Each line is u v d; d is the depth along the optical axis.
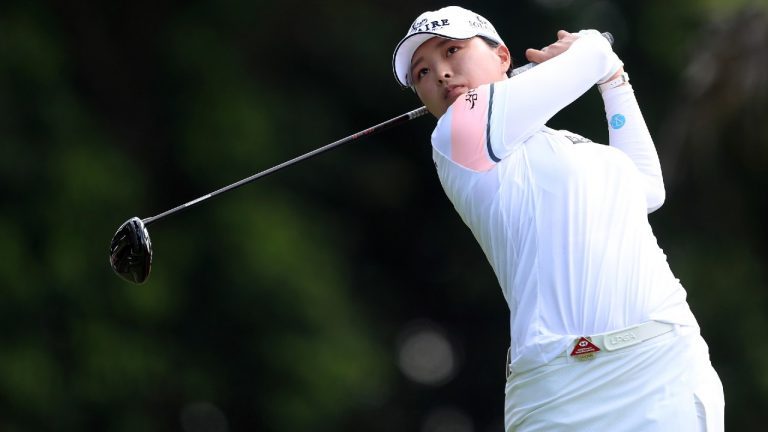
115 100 53.31
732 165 47.47
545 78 13.52
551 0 61.66
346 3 57.28
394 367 59.69
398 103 61.09
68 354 47.16
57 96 49.19
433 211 64.94
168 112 53.66
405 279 66.25
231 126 52.78
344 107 60.91
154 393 49.22
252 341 51.25
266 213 52.19
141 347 48.38
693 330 13.24
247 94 54.12
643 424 12.86
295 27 57.12
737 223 51.31
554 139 13.56
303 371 50.91
